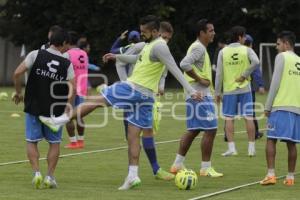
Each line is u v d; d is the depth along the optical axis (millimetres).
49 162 18953
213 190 18953
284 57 19625
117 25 79750
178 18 79938
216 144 30531
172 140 31531
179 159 21875
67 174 21641
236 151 27906
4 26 82000
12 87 77062
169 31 21531
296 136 19688
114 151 27500
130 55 21062
